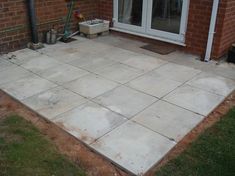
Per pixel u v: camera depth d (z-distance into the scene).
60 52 5.45
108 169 2.73
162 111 3.61
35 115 3.55
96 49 5.61
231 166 2.72
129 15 6.13
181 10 5.24
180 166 2.74
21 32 5.52
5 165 2.70
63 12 6.01
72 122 3.38
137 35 6.02
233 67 4.87
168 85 4.24
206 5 4.85
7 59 5.12
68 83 4.28
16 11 5.31
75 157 2.87
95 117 3.47
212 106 3.74
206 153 2.89
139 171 2.67
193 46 5.29
